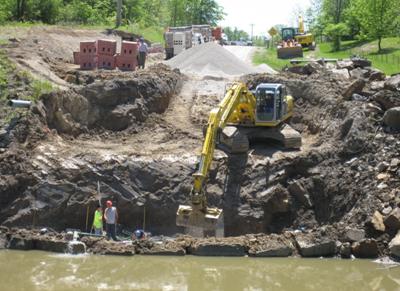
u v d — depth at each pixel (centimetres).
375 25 5297
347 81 3048
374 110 2597
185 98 3131
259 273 1773
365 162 2378
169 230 2312
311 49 6009
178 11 8562
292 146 2572
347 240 2011
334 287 1638
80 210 2278
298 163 2466
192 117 2902
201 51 3738
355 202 2250
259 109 2581
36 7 5350
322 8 8662
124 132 2738
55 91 2658
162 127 2795
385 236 2014
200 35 4975
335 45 5984
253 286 1644
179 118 2911
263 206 2336
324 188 2377
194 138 2694
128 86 2853
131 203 2312
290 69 3450
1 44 3300
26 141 2445
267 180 2403
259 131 2628
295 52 4941
